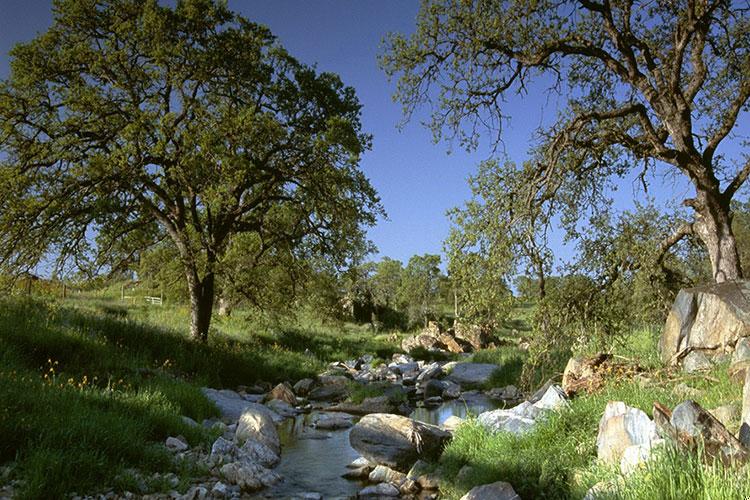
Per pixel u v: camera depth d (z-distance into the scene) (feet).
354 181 71.77
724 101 48.96
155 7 65.36
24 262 59.57
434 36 43.04
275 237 77.92
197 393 42.70
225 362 65.67
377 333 170.30
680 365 35.53
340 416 50.01
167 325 87.25
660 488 16.51
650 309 47.67
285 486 28.76
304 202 74.33
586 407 28.25
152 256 83.51
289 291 85.25
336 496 27.45
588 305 46.96
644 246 47.06
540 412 30.04
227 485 27.50
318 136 66.80
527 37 41.60
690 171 41.47
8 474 22.89
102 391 35.88
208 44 68.03
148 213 70.95
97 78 66.64
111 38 66.33
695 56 42.60
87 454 25.32
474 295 40.22
